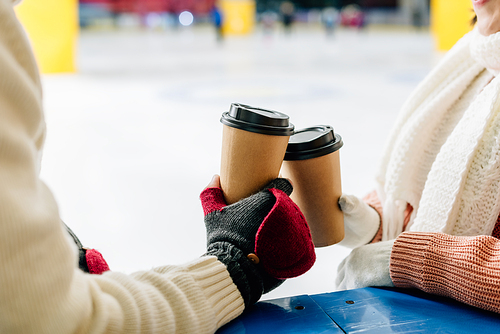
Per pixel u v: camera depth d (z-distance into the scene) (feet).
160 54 41.88
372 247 2.40
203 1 101.86
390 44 51.03
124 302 1.36
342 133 11.95
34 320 1.04
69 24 25.89
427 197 2.47
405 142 2.79
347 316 1.95
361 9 110.32
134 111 15.67
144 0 96.63
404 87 19.99
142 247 5.50
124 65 31.81
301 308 2.03
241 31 77.05
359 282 2.37
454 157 2.35
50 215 1.14
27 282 1.03
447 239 2.04
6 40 1.10
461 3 32.30
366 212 2.62
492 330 1.79
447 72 2.79
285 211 1.75
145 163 9.46
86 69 28.96
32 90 1.12
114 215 6.57
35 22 25.17
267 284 1.90
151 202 7.11
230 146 1.92
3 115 1.04
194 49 48.34
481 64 2.48
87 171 8.91
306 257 1.85
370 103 16.34
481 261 1.88
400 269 2.11
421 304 2.04
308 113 14.87
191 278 1.61
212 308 1.62
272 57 37.29
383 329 1.83
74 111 15.79
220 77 24.86
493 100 2.21
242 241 1.80
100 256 2.06
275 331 1.82
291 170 2.19
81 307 1.17
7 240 0.99
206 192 2.02
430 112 2.74
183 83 22.76
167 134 12.25
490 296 1.81
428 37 65.98
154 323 1.38
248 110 1.86
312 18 108.37
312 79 23.50
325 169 2.17
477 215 2.31
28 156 1.09
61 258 1.14
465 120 2.38
